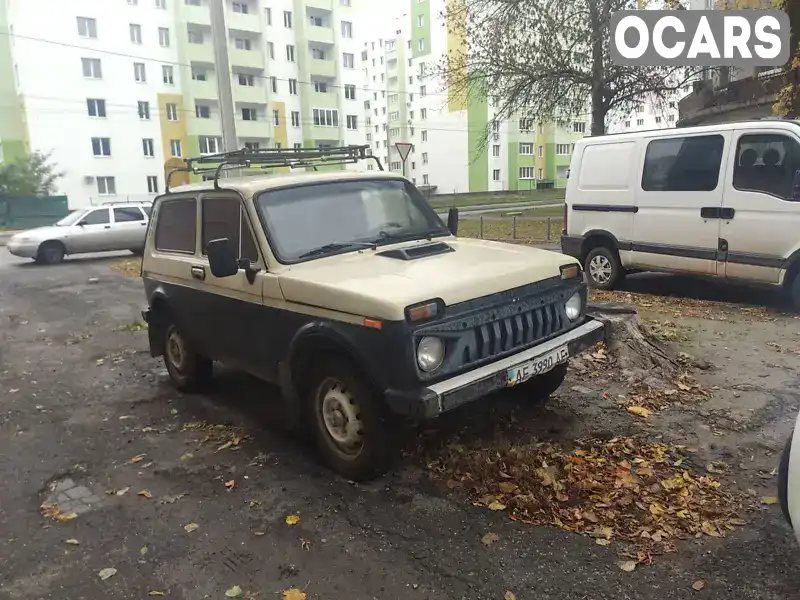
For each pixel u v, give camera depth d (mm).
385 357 3424
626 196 9125
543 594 2842
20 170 39406
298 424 4316
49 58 40531
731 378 5449
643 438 4316
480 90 21516
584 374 5543
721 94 18219
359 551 3244
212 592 3006
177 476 4238
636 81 20047
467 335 3607
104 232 19375
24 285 14539
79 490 4129
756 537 3164
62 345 8375
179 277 5371
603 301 8812
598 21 19453
